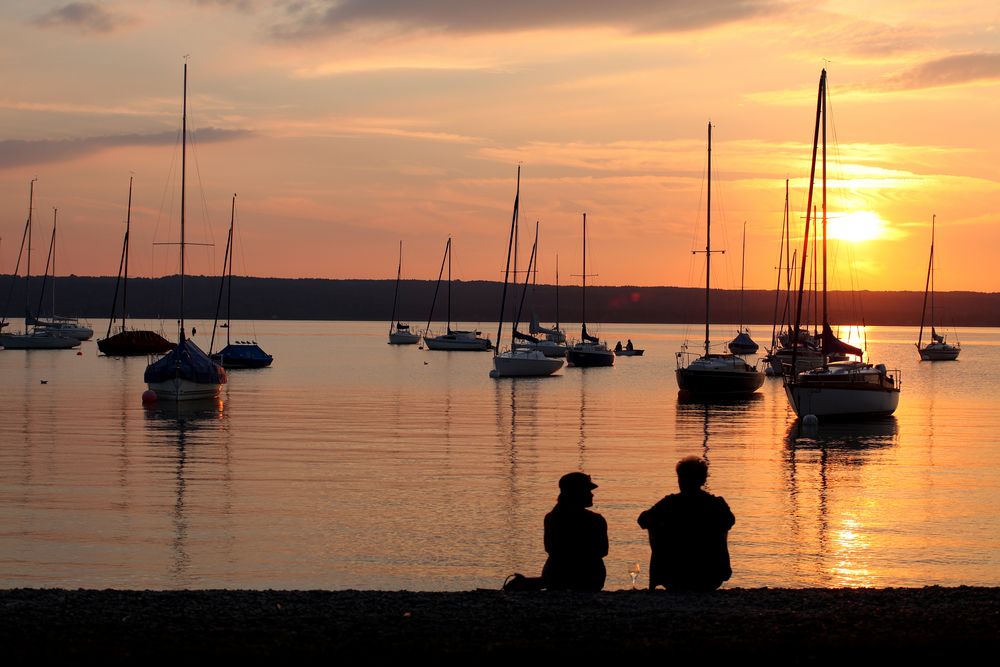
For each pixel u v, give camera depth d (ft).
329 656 31.58
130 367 293.43
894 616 37.14
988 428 150.10
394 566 63.36
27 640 33.30
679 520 42.65
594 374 291.99
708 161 212.43
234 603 40.55
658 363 364.99
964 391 239.30
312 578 60.44
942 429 148.56
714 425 152.15
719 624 35.73
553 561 43.09
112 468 101.65
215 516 77.66
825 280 167.12
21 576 60.03
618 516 79.10
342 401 191.31
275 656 31.50
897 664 31.07
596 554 43.01
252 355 317.63
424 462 107.96
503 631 34.99
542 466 105.60
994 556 67.31
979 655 31.78
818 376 155.94
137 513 78.54
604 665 30.96
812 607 39.01
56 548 66.95
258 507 81.46
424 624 36.04
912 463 111.75
